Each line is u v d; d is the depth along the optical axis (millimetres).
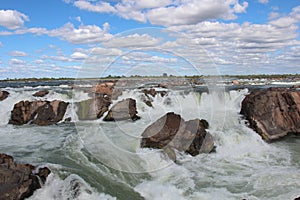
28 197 6418
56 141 11008
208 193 7059
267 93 14141
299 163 9383
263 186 7473
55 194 6734
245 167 8945
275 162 9477
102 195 6793
